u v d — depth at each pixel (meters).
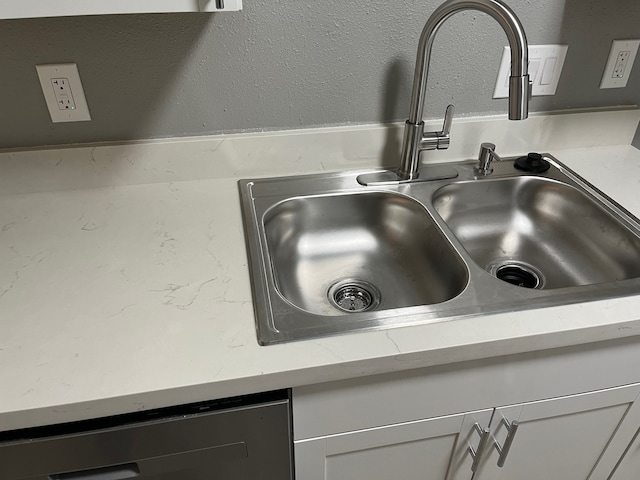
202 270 0.82
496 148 1.19
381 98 1.08
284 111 1.06
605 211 1.00
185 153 1.04
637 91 1.21
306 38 0.97
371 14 0.97
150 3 0.63
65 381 0.62
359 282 1.05
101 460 0.69
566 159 1.20
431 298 0.98
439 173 1.12
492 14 0.80
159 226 0.93
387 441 0.82
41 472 0.68
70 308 0.74
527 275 1.08
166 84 0.98
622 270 0.98
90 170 1.03
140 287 0.78
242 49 0.96
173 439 0.69
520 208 1.16
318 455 0.81
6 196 1.01
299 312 0.73
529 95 0.81
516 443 0.92
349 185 1.08
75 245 0.88
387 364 0.67
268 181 1.09
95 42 0.91
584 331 0.72
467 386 0.78
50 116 0.97
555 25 1.06
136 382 0.62
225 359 0.65
